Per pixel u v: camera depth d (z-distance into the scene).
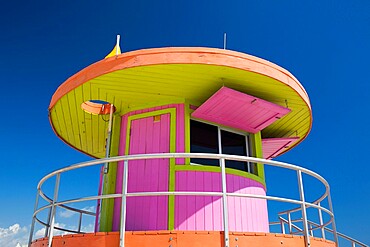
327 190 6.65
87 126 8.94
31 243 6.30
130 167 7.26
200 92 7.08
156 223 6.55
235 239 4.90
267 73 6.27
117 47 8.56
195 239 4.85
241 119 7.43
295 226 8.78
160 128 7.30
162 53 5.97
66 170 5.66
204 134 7.41
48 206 5.73
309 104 7.46
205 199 6.66
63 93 6.94
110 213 7.04
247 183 7.20
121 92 7.05
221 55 6.04
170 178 6.76
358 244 8.00
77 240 5.10
